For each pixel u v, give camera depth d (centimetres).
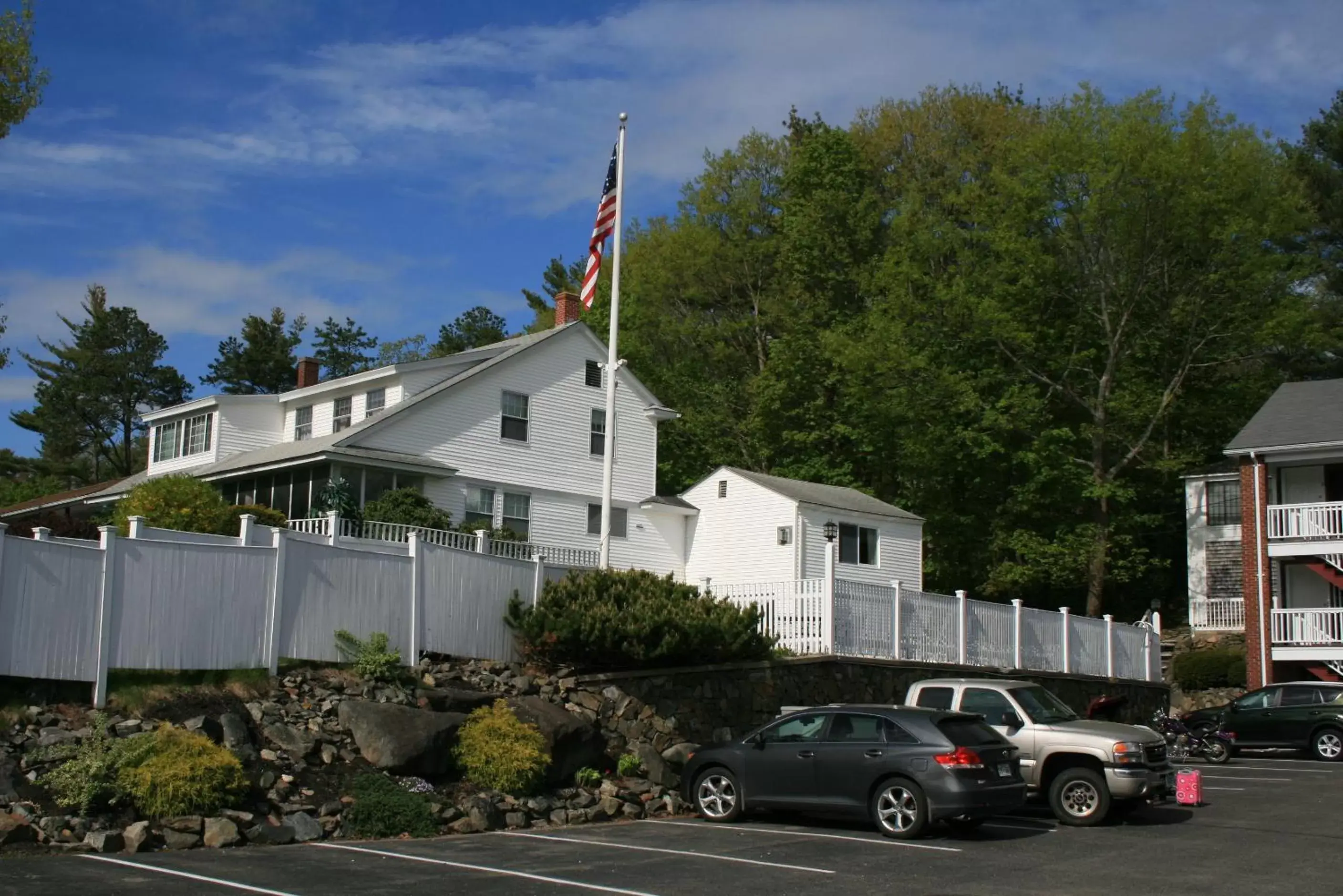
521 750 1781
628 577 2277
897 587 2678
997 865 1465
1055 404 4922
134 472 7788
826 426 5341
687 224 5884
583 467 4122
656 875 1359
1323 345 4788
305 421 4184
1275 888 1340
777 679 2350
